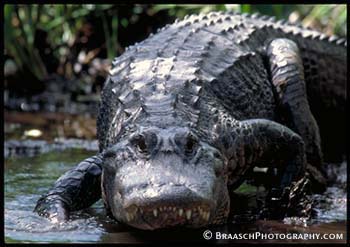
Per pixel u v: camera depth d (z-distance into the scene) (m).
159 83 10.73
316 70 14.42
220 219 9.65
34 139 15.93
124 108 10.59
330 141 14.88
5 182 12.09
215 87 11.48
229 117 10.94
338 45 14.95
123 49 20.48
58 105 19.69
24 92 20.23
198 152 8.90
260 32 13.77
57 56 20.86
